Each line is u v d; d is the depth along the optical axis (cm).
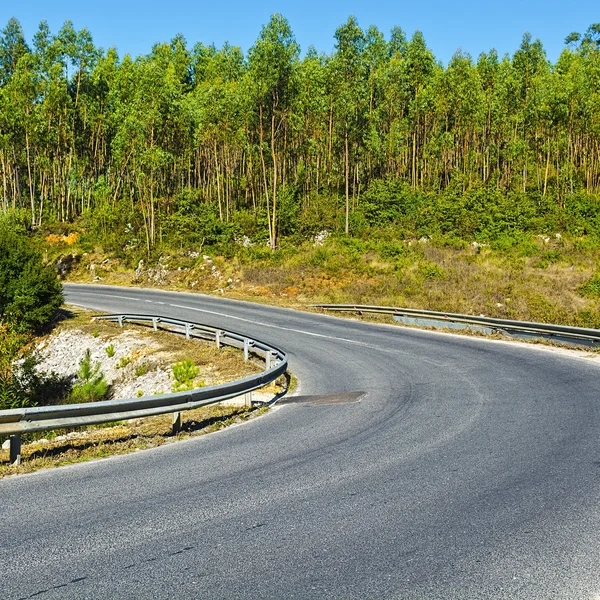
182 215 5081
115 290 4075
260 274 3925
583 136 5728
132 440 899
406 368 1578
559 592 393
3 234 3083
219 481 658
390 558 448
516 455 729
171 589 403
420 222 4572
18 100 5653
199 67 9175
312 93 5900
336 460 738
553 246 3934
